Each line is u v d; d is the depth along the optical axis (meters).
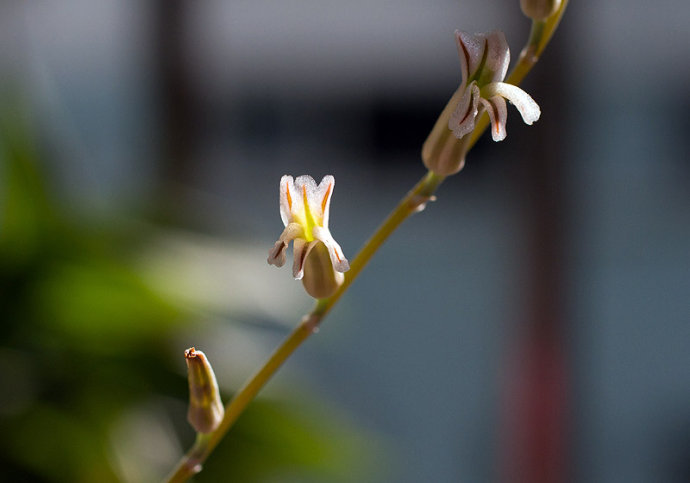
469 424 1.06
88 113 1.03
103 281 0.44
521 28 0.72
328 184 0.31
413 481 1.04
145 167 0.85
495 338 1.07
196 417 0.31
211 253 0.49
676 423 1.09
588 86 0.88
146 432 0.45
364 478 0.54
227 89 1.04
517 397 0.78
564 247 0.74
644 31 1.03
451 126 0.30
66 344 0.46
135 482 0.43
